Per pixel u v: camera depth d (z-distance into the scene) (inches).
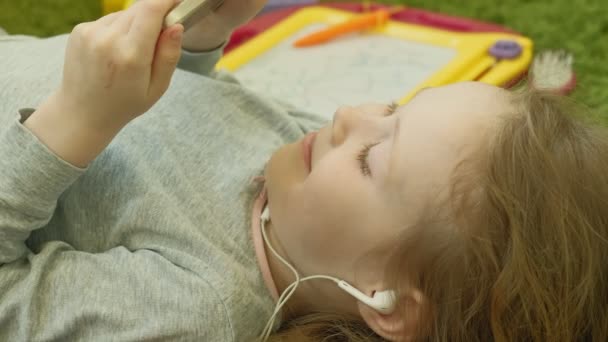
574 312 24.5
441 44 49.3
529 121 24.9
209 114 30.9
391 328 25.8
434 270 24.7
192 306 24.8
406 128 25.2
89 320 24.4
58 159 23.5
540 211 24.0
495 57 47.2
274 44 49.3
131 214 26.5
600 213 24.6
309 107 41.8
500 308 24.4
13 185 23.6
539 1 57.5
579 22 54.2
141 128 28.6
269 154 30.9
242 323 26.0
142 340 24.3
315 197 25.7
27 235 25.3
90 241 27.2
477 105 25.5
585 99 36.7
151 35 22.2
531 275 24.0
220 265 26.0
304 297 28.2
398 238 24.8
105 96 22.6
